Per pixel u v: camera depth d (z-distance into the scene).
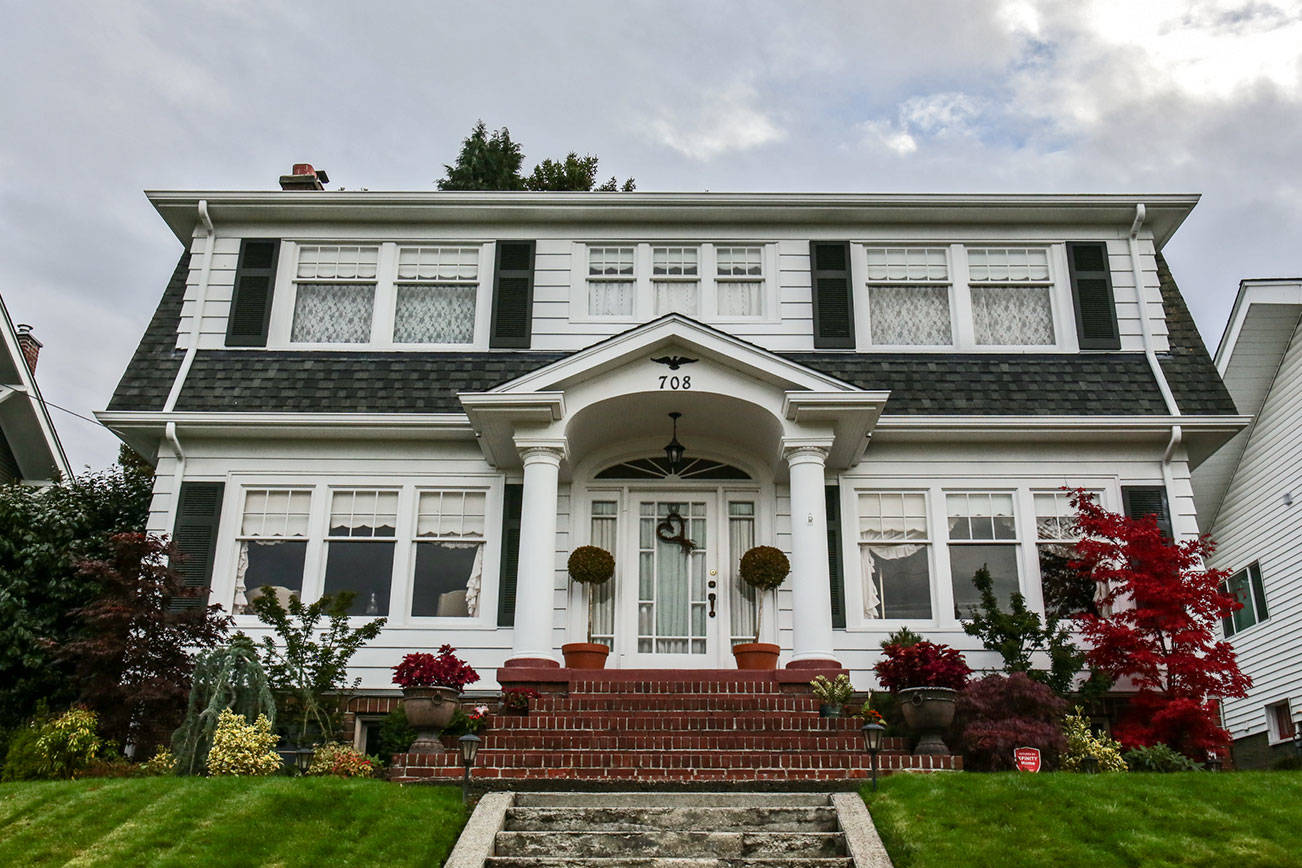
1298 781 9.09
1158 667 12.66
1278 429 17.75
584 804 9.12
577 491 14.85
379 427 14.52
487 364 15.21
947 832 8.20
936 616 14.09
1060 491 14.61
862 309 15.62
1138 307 15.58
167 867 7.59
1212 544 13.40
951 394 14.83
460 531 14.47
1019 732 11.04
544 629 12.73
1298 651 17.05
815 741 10.97
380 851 7.89
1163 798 8.71
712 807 8.85
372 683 13.68
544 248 15.90
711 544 14.73
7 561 14.13
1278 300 16.70
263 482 14.60
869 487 14.60
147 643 12.27
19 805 8.82
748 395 13.41
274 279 15.65
